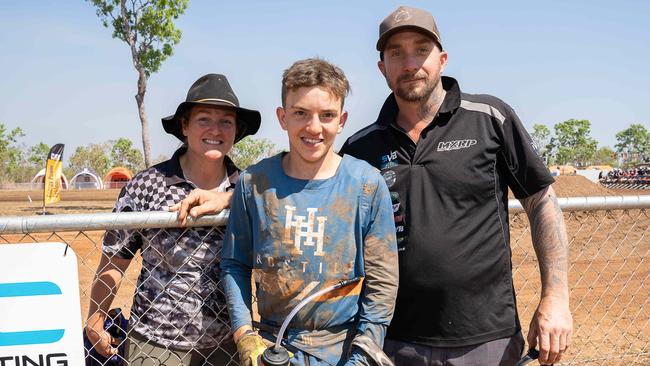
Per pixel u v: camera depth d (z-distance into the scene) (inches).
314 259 100.1
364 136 127.4
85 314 268.5
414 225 116.1
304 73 98.1
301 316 100.7
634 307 324.5
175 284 118.9
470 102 121.4
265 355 94.3
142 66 1300.4
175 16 1280.8
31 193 1732.3
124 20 1267.2
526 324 290.7
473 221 116.5
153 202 121.3
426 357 118.0
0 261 106.7
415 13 118.3
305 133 99.4
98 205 1106.1
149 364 119.3
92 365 127.8
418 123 122.1
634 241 523.2
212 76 123.6
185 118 125.5
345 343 102.4
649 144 5920.3
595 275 409.4
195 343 119.2
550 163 4749.0
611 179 2306.8
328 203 101.3
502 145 119.3
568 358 237.8
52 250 108.7
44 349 108.4
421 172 117.6
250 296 108.7
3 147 3435.0
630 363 232.8
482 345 116.8
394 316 120.4
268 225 102.3
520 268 435.5
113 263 122.9
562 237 118.0
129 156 3762.3
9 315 107.0
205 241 118.9
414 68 118.2
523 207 127.4
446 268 114.7
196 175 126.4
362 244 103.0
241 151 1977.1
